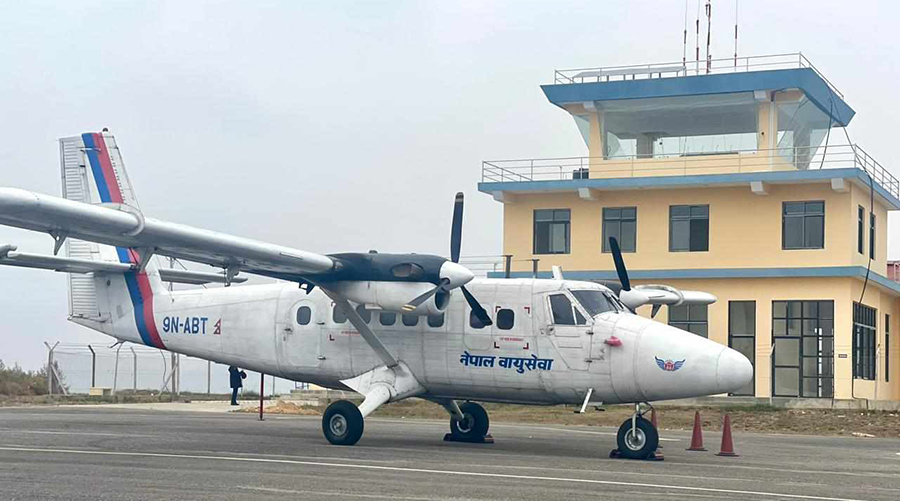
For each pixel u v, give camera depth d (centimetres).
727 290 3884
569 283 1833
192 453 1599
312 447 1764
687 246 3966
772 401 3688
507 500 1123
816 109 3909
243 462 1465
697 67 3922
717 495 1205
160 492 1145
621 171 4012
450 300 1886
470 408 2028
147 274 2156
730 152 3916
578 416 3141
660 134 4019
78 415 2695
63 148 2206
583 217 4088
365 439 2031
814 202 3806
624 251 4034
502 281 1873
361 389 1912
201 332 2089
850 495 1238
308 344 1989
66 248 2220
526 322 1820
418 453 1688
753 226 3875
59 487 1179
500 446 1939
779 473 1497
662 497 1171
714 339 3888
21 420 2398
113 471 1333
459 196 1925
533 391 1830
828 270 3719
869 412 3409
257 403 3669
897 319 4431
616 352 1745
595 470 1466
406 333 1903
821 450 2066
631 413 3300
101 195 2170
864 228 3978
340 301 1855
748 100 3856
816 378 3759
